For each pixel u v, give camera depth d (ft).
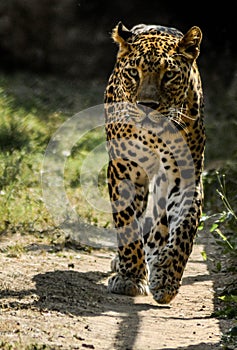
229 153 80.33
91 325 38.78
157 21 137.69
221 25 135.54
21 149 75.56
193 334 38.27
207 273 50.96
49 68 132.77
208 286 47.98
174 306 43.86
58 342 35.55
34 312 39.65
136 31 48.62
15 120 86.12
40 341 35.29
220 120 88.69
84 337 36.83
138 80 43.75
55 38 133.69
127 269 46.34
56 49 133.69
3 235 56.13
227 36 135.13
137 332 38.32
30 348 34.09
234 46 134.62
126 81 44.16
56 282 45.85
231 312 41.55
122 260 46.50
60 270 48.73
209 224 62.34
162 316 41.57
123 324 39.52
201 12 136.15
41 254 52.60
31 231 57.41
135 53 44.45
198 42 45.11
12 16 132.98
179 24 137.69
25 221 58.54
